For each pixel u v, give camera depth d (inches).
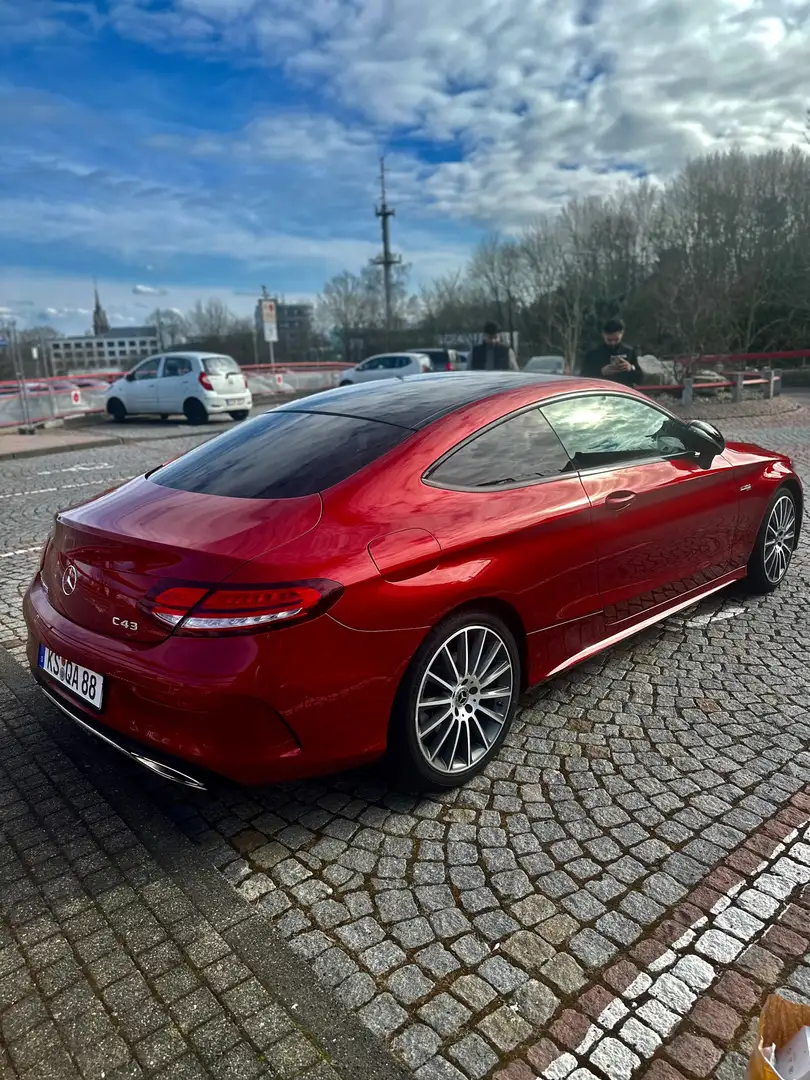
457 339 2380.7
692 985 81.4
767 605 190.2
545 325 1962.4
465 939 88.4
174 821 111.6
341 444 121.6
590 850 103.0
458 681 114.9
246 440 135.6
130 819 111.5
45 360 1018.1
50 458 538.0
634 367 304.2
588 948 86.7
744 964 83.8
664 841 104.4
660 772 120.7
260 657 93.8
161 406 741.3
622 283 1947.6
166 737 96.9
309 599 95.5
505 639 121.3
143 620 98.7
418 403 132.7
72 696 110.0
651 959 84.9
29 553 263.3
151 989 81.5
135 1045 75.1
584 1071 72.2
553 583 127.3
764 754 125.0
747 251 1524.4
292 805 115.3
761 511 186.1
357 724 103.5
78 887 97.1
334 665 99.0
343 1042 75.1
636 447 152.6
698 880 96.8
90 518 115.4
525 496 125.3
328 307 2576.3
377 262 2500.0
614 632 145.9
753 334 1505.9
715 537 170.2
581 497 133.3
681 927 89.3
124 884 97.5
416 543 107.8
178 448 571.5
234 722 95.0
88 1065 73.1
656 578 153.6
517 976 83.1
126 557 103.3
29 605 123.3
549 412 137.5
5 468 489.7
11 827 109.4
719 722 135.3
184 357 729.6
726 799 113.3
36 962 85.4
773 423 597.9
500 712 123.3
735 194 1600.6
